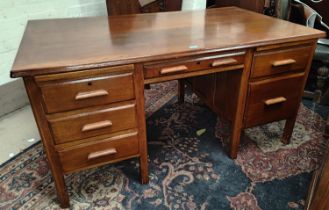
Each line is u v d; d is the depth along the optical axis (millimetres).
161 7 2492
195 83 1788
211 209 1239
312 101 2115
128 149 1199
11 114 1956
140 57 997
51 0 1947
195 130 1775
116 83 1021
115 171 1448
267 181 1389
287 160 1526
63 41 1136
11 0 1731
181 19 1501
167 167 1474
